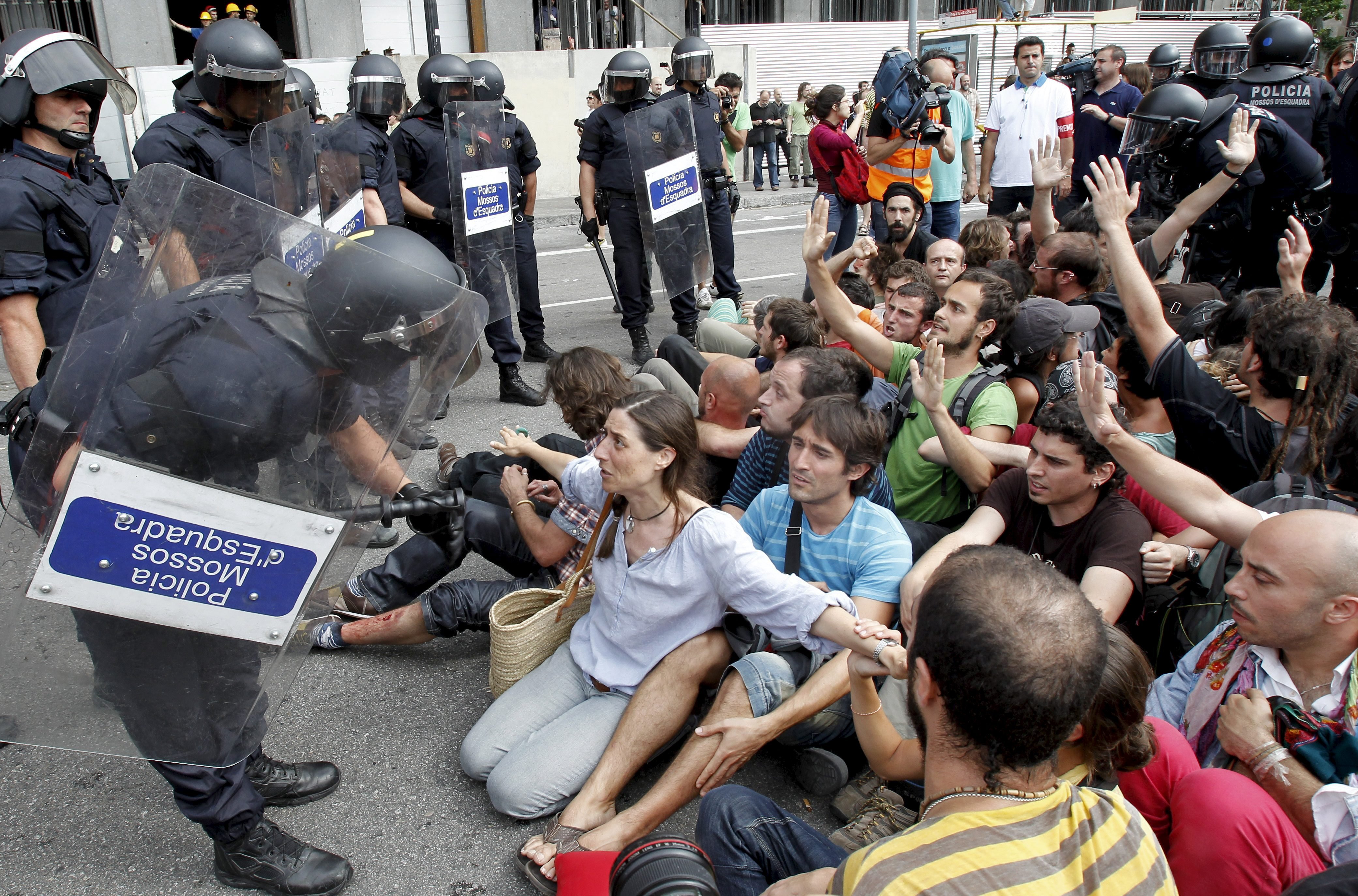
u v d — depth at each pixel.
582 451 3.42
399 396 1.81
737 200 6.60
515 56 14.50
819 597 2.13
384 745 2.67
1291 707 1.79
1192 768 1.76
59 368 1.65
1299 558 1.73
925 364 2.79
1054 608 1.13
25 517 1.66
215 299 1.72
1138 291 2.70
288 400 1.69
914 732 2.13
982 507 2.67
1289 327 2.49
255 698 1.86
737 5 18.77
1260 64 5.89
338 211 4.51
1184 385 2.66
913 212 5.38
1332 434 2.40
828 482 2.41
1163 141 5.03
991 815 1.13
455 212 5.18
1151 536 2.51
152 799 2.44
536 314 6.12
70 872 2.20
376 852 2.28
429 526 2.13
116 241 1.74
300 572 1.78
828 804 2.47
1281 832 1.59
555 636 2.65
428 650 3.12
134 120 11.09
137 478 1.62
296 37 14.97
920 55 15.06
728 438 3.39
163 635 1.75
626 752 2.29
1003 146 7.24
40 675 1.73
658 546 2.34
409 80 14.53
